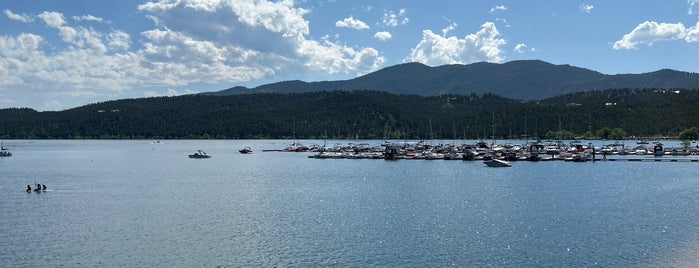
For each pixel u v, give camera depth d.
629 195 99.25
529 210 84.44
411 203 92.62
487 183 119.62
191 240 67.31
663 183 117.62
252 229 72.88
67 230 72.88
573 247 62.22
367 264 57.47
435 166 168.38
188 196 103.62
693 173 139.88
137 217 81.50
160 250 63.03
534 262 57.16
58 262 58.88
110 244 65.69
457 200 95.19
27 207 90.88
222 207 90.06
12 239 68.12
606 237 66.25
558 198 96.12
